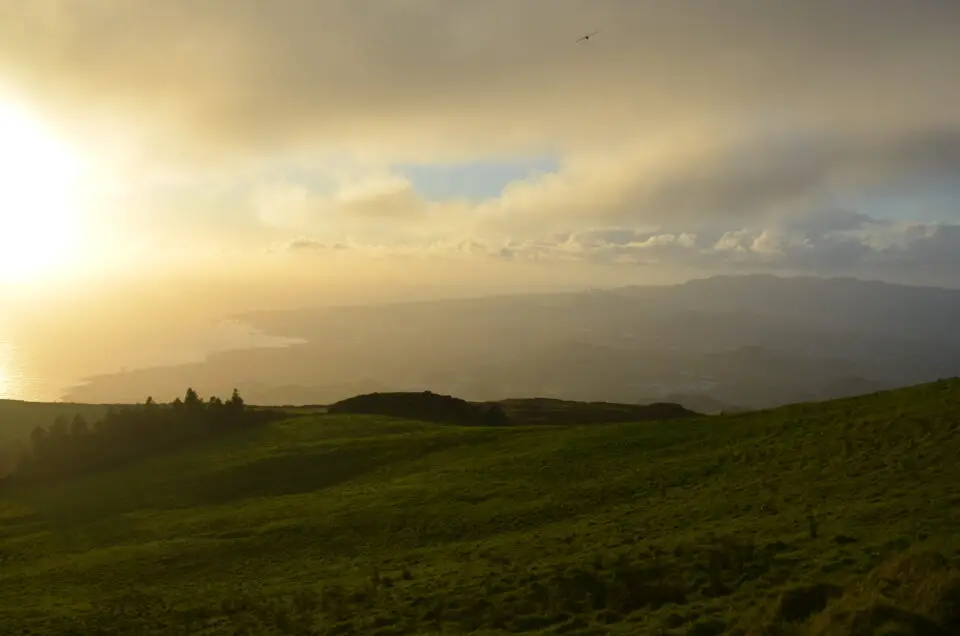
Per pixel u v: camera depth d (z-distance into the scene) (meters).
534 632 21.80
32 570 44.28
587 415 150.12
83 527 57.09
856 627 14.93
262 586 35.00
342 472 67.62
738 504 34.81
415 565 34.31
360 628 24.92
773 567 22.91
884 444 39.78
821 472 37.78
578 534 34.94
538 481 51.94
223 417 90.75
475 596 25.84
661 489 43.47
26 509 63.91
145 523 56.03
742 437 52.81
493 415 126.56
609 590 23.88
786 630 16.89
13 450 85.00
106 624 30.41
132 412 88.12
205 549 44.41
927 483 30.95
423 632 23.53
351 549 41.34
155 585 38.03
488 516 44.03
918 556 18.11
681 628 19.41
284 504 56.38
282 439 82.62
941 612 14.73
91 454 78.50
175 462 75.94
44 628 30.16
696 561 24.77
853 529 25.67
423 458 68.56
